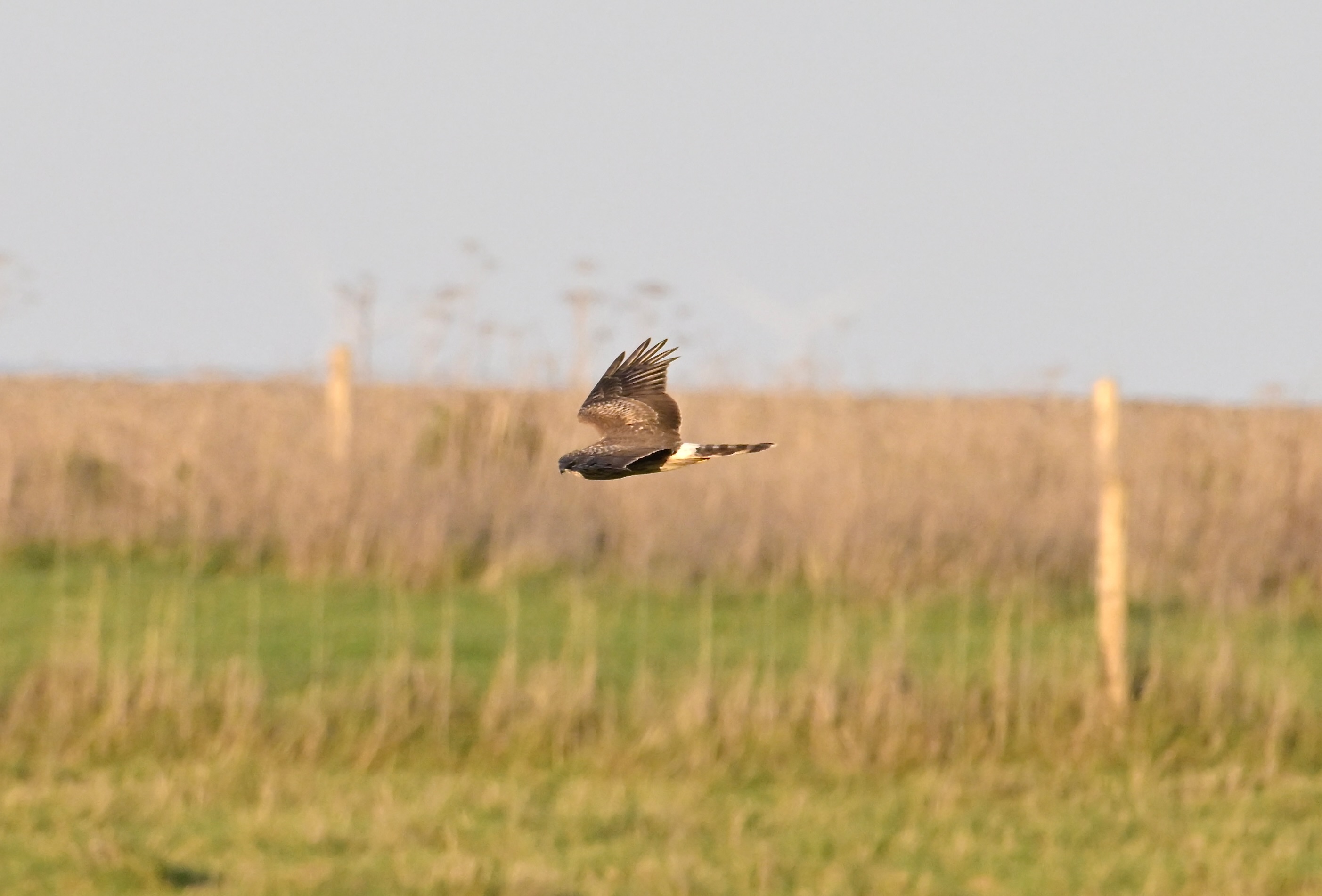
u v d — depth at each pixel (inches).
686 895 935.0
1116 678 1286.9
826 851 1024.9
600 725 1226.6
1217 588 1663.4
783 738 1202.6
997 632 1519.4
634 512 1787.6
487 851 996.6
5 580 1625.2
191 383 2194.9
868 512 1756.9
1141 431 2050.9
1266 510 1807.3
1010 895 966.4
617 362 715.4
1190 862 1011.3
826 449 1870.1
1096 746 1221.1
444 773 1163.3
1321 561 1753.2
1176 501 1817.2
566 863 983.6
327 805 1078.4
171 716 1206.9
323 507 1763.0
